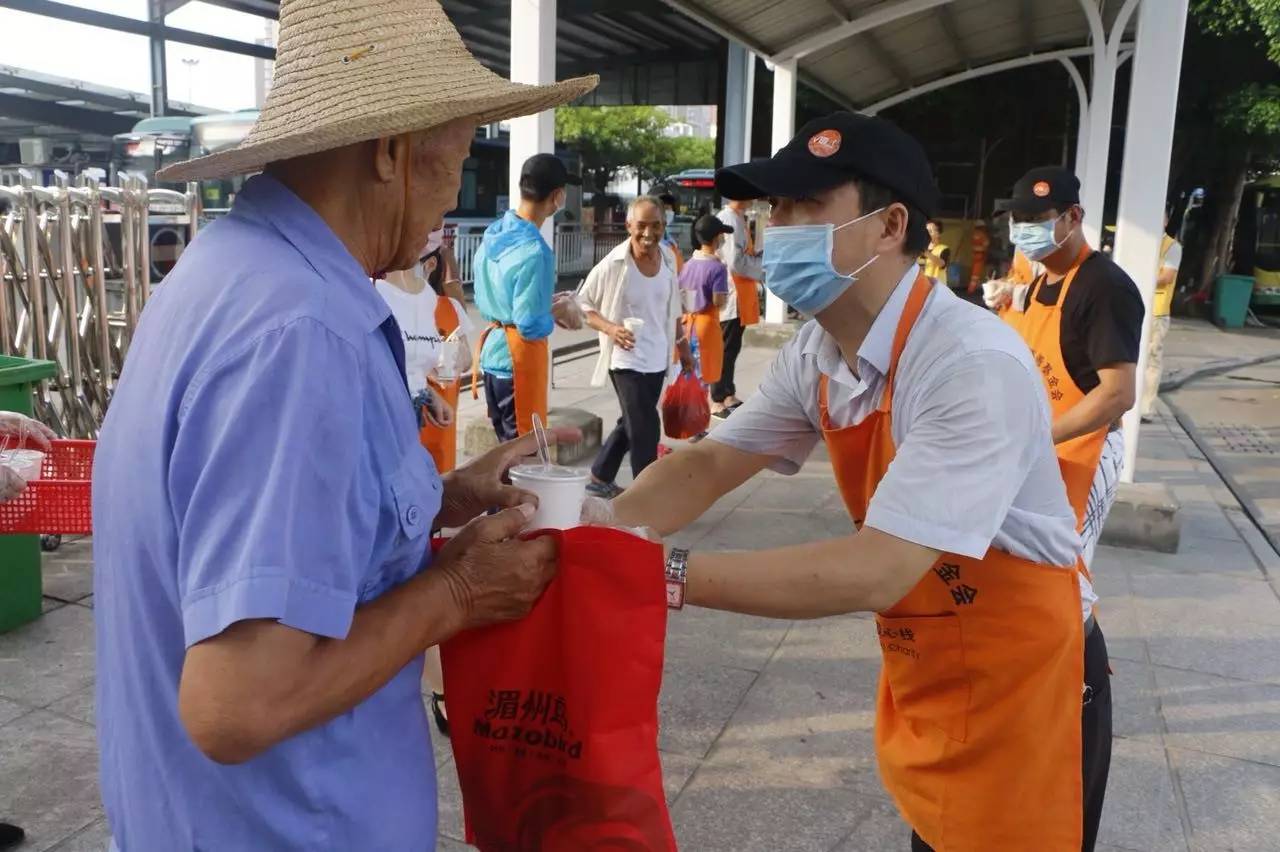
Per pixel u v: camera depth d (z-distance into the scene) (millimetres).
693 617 4273
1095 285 2877
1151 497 5418
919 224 1667
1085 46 11617
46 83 22141
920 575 1533
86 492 2281
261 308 1083
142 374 1165
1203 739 3385
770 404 1988
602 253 22812
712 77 22594
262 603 998
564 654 1356
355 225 1257
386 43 1210
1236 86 17594
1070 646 1737
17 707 3311
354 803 1212
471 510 1560
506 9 15297
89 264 5453
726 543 5297
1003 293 6141
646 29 18281
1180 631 4293
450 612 1232
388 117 1137
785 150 1688
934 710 1798
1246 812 2965
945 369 1573
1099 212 8133
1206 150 18172
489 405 4887
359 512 1105
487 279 4676
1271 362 13555
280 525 1020
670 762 3164
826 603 1501
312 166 1228
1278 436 8867
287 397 1046
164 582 1126
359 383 1109
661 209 5414
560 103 1373
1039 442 1612
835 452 1820
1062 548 1711
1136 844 2803
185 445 1066
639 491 1970
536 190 4520
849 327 1748
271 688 1018
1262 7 15023
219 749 1008
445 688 1424
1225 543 5551
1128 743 3350
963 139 22078
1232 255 19062
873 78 11836
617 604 1351
